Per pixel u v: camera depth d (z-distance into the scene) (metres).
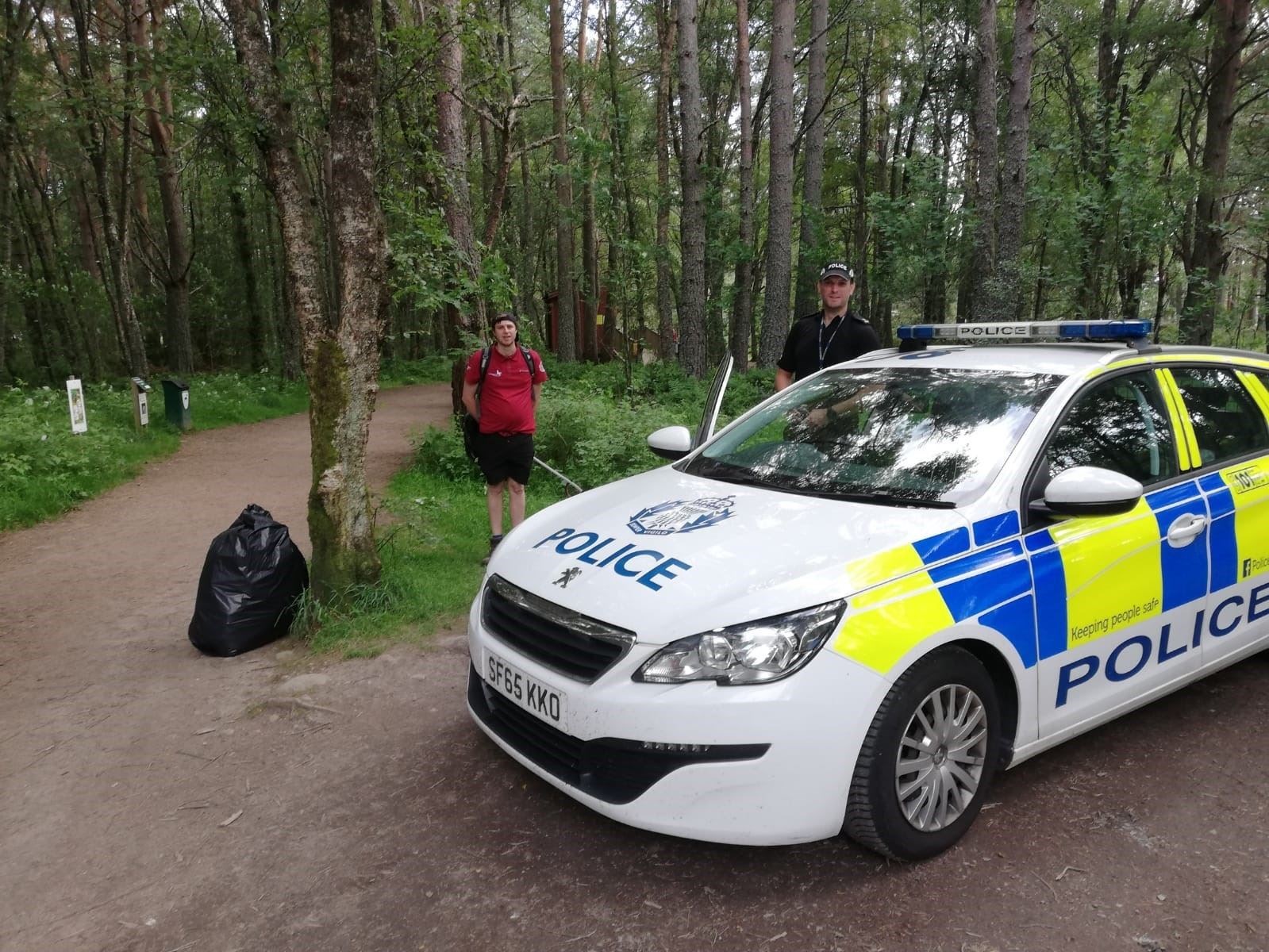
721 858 2.77
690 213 16.92
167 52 7.02
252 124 4.61
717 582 2.60
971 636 2.68
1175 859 2.74
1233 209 18.84
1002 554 2.84
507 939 2.42
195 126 11.84
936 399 3.52
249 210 26.11
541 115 28.06
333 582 4.92
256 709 3.93
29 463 9.42
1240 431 3.84
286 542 4.82
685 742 2.42
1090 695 3.12
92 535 7.75
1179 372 3.69
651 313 38.50
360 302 4.79
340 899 2.61
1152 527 3.24
